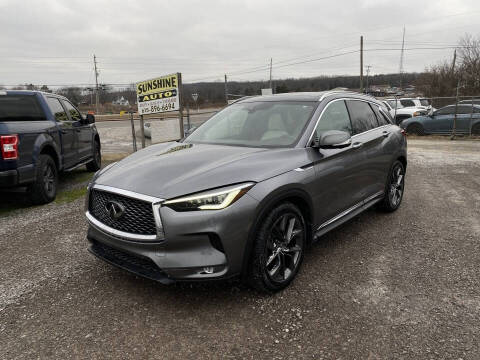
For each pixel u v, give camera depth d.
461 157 10.91
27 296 3.20
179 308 2.97
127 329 2.72
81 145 8.09
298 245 3.31
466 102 16.22
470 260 3.76
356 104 4.56
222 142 3.88
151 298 3.13
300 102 4.03
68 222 5.15
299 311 2.90
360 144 4.16
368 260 3.78
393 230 4.62
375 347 2.48
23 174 5.53
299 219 3.28
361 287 3.25
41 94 6.63
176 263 2.69
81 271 3.65
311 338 2.59
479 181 7.49
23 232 4.77
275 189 2.96
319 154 3.54
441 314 2.84
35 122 6.05
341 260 3.79
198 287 3.28
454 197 6.19
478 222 4.89
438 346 2.48
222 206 2.71
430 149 12.91
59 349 2.52
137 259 2.91
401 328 2.68
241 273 2.88
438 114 16.86
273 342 2.55
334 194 3.75
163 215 2.68
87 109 73.88
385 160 4.79
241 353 2.45
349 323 2.74
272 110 4.06
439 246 4.12
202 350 2.48
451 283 3.30
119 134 23.69
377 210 5.32
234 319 2.81
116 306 3.02
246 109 4.30
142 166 3.25
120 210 2.90
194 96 52.03
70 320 2.84
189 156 3.39
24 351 2.51
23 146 5.54
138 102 10.69
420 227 4.72
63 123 7.05
